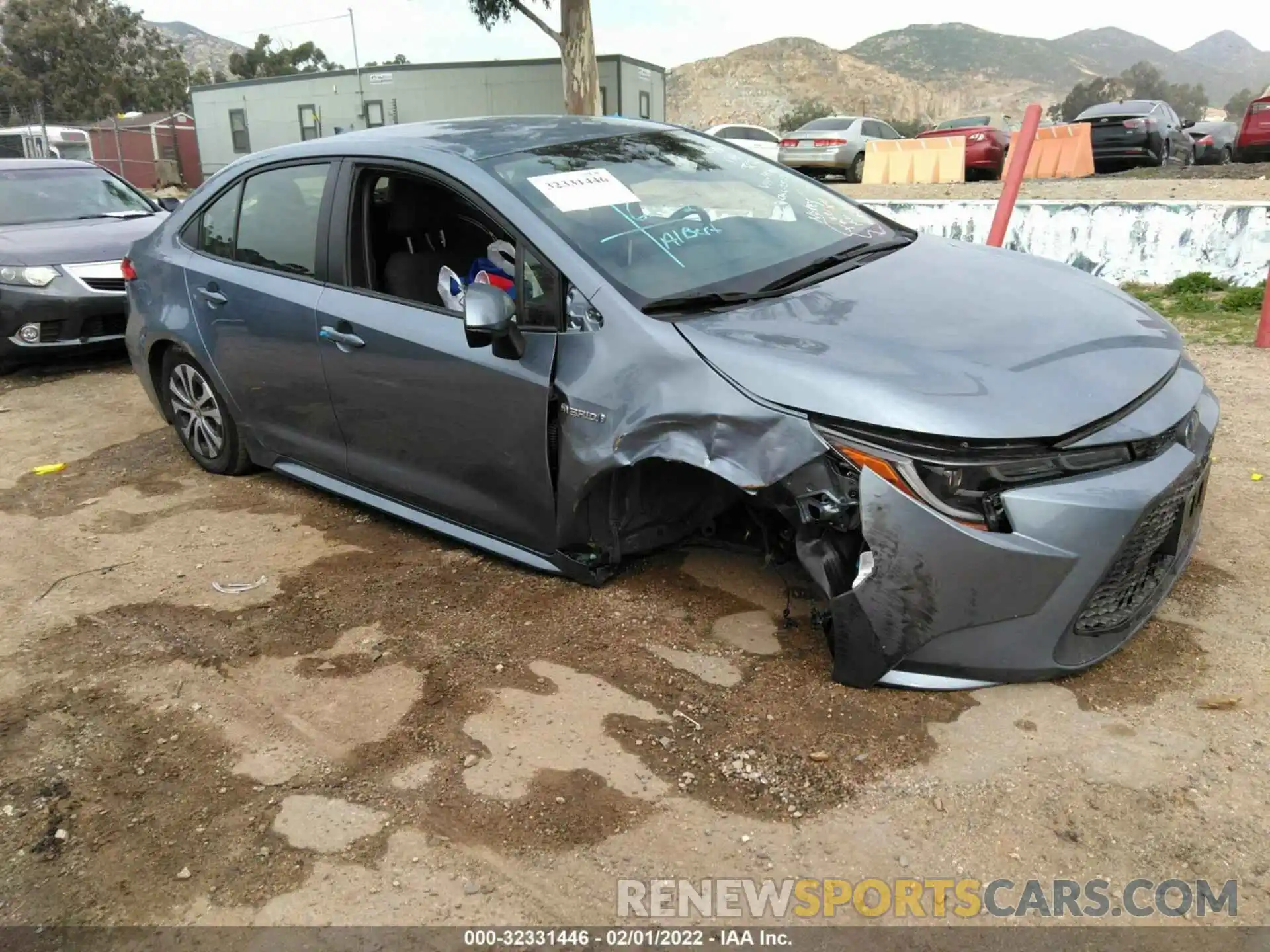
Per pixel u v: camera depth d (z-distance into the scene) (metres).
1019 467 2.42
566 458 3.10
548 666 3.05
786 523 3.06
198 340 4.57
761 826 2.34
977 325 2.81
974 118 19.61
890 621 2.55
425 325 3.49
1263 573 3.30
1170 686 2.71
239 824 2.48
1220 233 7.64
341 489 4.22
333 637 3.35
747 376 2.68
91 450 5.61
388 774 2.62
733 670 2.94
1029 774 2.41
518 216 3.22
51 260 7.12
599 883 2.21
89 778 2.71
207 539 4.27
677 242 3.29
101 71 55.97
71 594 3.82
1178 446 2.66
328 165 3.96
